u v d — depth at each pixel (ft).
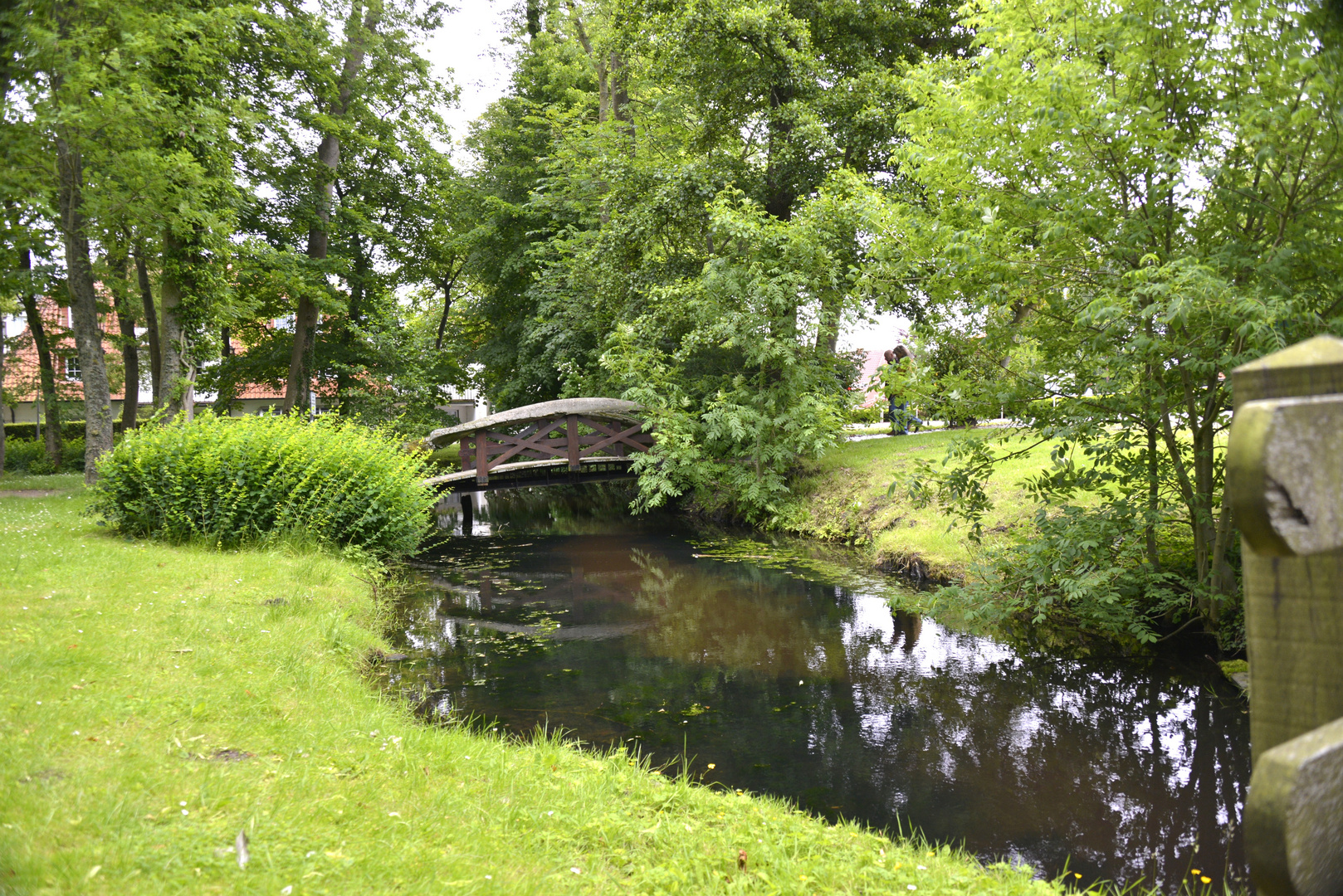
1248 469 2.28
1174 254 21.38
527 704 21.56
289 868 8.94
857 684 23.39
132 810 9.77
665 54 59.72
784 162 57.36
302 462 35.53
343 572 32.32
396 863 9.48
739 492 56.13
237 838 9.21
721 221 51.08
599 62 80.12
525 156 92.32
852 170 50.85
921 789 16.60
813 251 51.16
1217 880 13.12
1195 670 23.27
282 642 20.75
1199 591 23.27
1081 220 22.04
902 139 53.16
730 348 59.77
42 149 42.88
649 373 58.49
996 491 37.09
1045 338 25.43
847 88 55.88
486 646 27.45
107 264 51.55
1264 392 2.90
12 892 7.65
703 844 11.61
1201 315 21.11
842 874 11.05
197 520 33.73
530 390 86.28
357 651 23.48
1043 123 21.76
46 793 9.93
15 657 15.64
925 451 51.49
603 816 12.05
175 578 25.85
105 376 48.93
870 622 30.35
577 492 88.84
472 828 10.91
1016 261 23.95
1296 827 2.36
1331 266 20.01
